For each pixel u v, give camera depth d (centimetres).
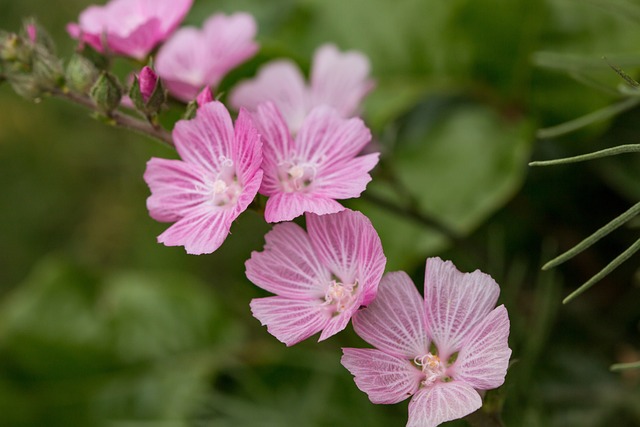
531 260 54
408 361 40
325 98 51
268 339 56
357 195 40
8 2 66
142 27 46
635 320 51
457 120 55
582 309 52
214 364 56
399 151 55
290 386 54
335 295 40
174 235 41
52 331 57
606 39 52
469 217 53
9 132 68
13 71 45
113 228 66
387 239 53
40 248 67
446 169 54
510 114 54
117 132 66
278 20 57
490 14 53
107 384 56
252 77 53
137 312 57
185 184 42
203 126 42
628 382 50
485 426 41
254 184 40
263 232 58
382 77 55
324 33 56
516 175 53
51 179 68
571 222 54
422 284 53
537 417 47
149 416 56
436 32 55
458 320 40
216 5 59
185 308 57
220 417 55
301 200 40
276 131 41
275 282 41
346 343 51
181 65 50
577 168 53
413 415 39
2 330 57
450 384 39
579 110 52
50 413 56
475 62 54
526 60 53
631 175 52
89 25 48
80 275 58
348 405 52
